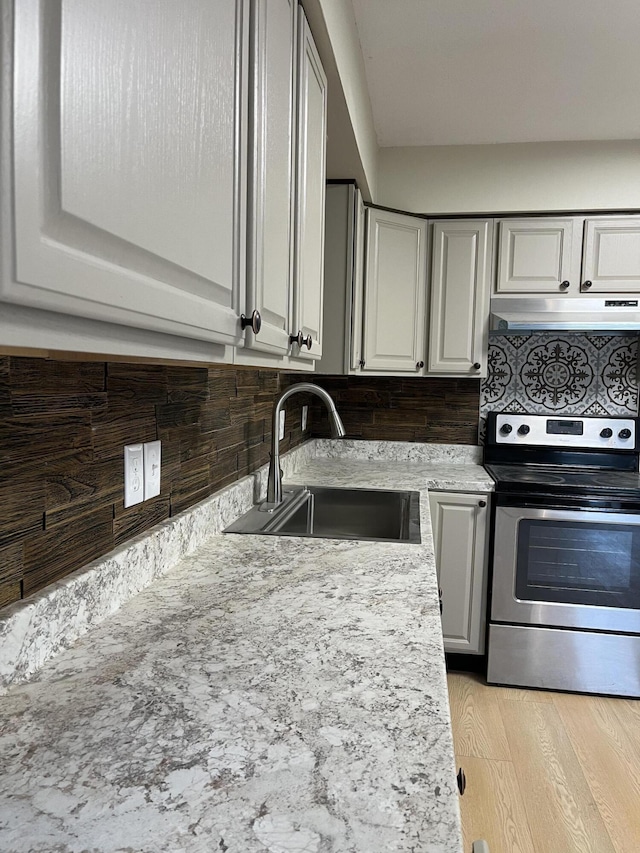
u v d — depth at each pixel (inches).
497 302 115.6
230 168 31.7
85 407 38.9
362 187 100.9
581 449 123.0
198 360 30.3
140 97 21.1
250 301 36.0
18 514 32.5
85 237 18.0
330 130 76.3
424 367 119.3
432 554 56.8
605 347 126.2
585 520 104.0
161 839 20.6
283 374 101.9
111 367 42.2
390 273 112.5
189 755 25.4
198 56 26.8
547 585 106.0
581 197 114.7
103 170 18.7
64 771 24.2
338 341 99.2
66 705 29.3
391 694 30.7
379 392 131.6
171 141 23.9
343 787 23.4
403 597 45.2
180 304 24.8
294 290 50.1
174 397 53.9
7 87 14.3
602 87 93.4
